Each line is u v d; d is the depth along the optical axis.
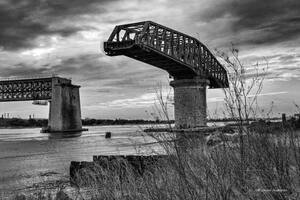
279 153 3.76
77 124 165.88
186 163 3.71
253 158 3.78
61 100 158.25
